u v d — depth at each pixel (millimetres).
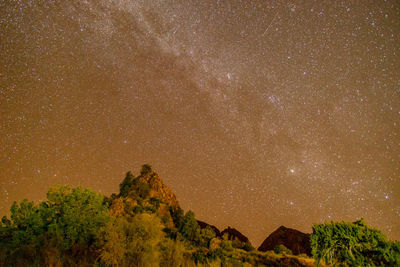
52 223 13586
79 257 12602
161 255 12961
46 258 11508
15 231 12750
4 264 11102
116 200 41219
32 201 14336
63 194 14898
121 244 12000
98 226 13953
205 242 29297
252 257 20203
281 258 19641
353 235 12625
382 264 11914
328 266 12766
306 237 43000
